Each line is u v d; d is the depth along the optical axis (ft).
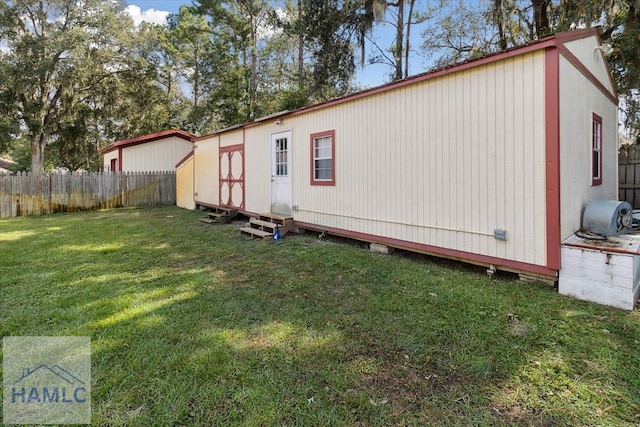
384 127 18.88
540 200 12.98
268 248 20.88
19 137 71.15
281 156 27.30
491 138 14.28
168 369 8.25
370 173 19.85
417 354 8.86
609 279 11.64
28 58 59.16
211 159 38.40
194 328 10.36
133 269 16.62
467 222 15.30
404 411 6.86
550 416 6.69
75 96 69.21
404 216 18.04
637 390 7.37
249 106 72.90
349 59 53.98
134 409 6.97
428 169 16.78
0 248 21.20
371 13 47.52
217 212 34.40
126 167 54.80
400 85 17.74
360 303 12.13
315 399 7.22
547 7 36.76
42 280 14.97
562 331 9.85
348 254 19.06
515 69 13.44
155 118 83.20
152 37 71.41
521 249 13.61
